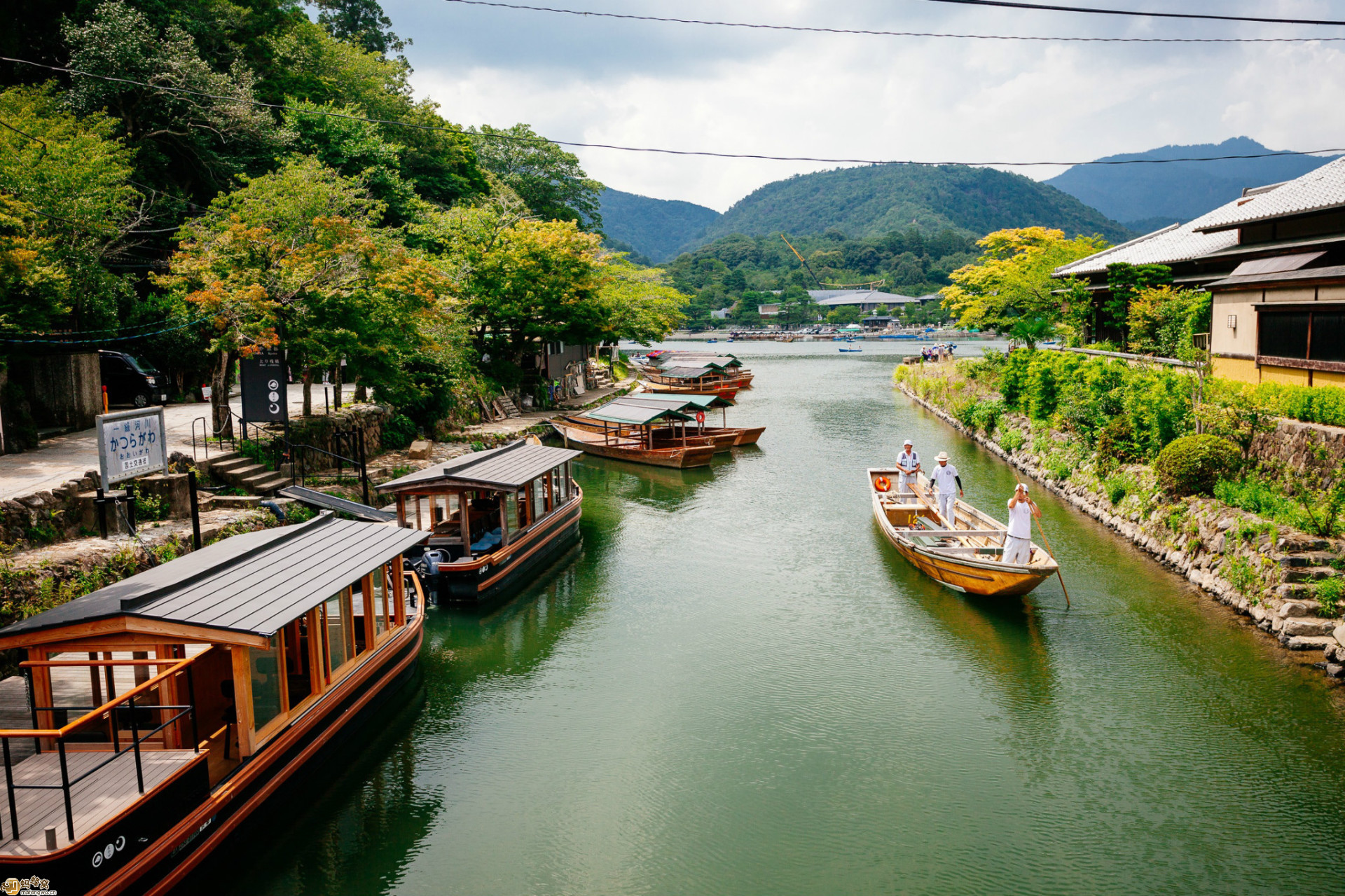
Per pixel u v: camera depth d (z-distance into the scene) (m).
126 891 9.05
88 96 32.09
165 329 29.36
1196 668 16.31
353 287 26.78
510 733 14.71
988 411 42.16
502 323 49.16
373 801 12.70
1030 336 48.72
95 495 17.55
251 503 21.25
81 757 10.28
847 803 12.54
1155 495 23.53
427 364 36.41
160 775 9.77
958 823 12.01
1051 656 17.23
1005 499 29.58
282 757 11.95
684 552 25.17
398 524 21.44
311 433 27.38
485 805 12.60
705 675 16.88
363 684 14.38
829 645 18.20
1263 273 24.58
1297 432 19.42
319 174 30.89
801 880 10.84
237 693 11.16
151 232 31.78
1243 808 12.23
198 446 24.06
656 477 36.75
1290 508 18.66
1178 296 34.72
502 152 84.62
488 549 21.86
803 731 14.64
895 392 70.62
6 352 22.80
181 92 33.62
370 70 60.06
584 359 64.94
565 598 21.41
